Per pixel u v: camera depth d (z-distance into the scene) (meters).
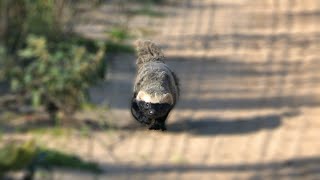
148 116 40.88
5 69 47.75
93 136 42.34
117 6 71.19
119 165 38.62
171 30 67.31
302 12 74.88
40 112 44.88
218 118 45.91
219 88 52.22
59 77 43.66
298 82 53.91
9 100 46.47
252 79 54.50
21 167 33.88
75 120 44.03
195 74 55.38
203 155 40.00
